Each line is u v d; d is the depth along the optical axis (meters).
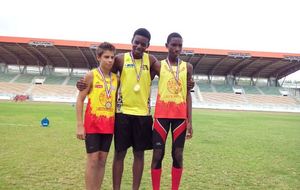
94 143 5.20
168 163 8.87
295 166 8.91
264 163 9.21
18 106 36.00
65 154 9.40
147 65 5.48
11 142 11.25
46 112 28.12
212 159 9.55
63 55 60.06
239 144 13.22
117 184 5.55
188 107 5.66
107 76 5.38
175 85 5.45
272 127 23.03
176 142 5.47
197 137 15.13
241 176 7.44
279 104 61.84
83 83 5.24
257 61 59.56
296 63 59.44
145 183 6.58
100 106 5.25
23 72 67.38
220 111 48.62
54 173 7.05
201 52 55.38
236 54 55.72
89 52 57.34
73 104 47.41
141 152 5.55
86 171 5.20
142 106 5.45
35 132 14.41
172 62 5.62
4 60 65.31
